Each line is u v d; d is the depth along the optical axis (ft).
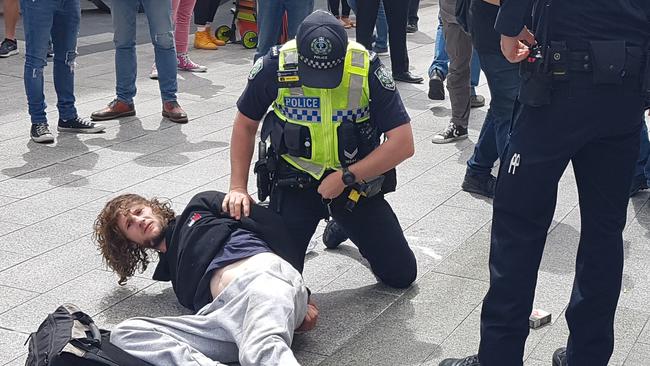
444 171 20.04
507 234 10.12
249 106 13.16
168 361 10.66
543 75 9.59
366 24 27.86
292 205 13.42
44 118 21.91
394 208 17.74
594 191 10.28
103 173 19.60
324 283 14.44
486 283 14.43
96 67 30.50
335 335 12.77
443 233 16.48
